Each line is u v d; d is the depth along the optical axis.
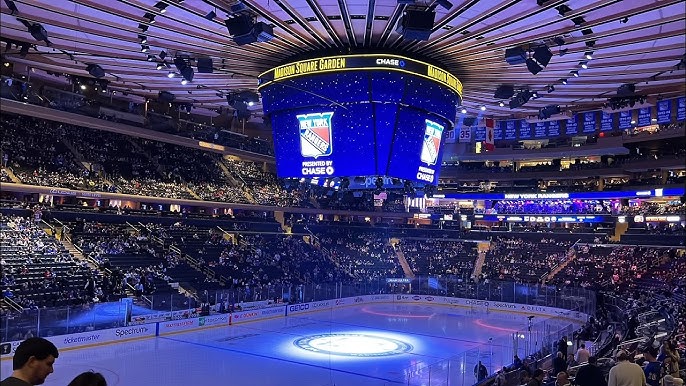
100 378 3.78
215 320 36.56
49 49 31.44
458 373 20.11
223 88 37.12
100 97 47.38
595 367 9.65
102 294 33.72
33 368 4.04
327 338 33.62
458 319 43.00
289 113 28.67
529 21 23.20
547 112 41.47
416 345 32.22
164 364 25.80
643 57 29.23
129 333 31.30
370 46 26.75
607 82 34.19
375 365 26.66
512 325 40.59
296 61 27.64
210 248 48.75
